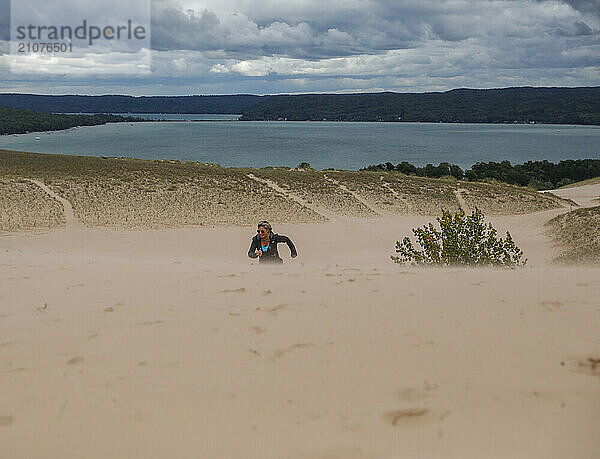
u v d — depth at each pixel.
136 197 42.78
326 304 4.26
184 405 2.32
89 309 4.27
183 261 8.13
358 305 4.20
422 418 2.09
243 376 2.67
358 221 43.75
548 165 105.88
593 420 1.99
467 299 4.33
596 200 61.69
